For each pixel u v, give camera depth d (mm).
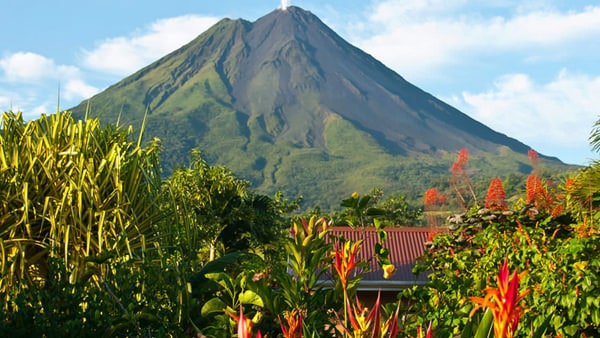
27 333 6758
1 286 8203
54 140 9180
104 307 7074
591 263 7316
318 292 5469
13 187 8836
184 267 7762
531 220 11406
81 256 8508
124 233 8023
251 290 5355
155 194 9406
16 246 8484
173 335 7129
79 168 8773
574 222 11297
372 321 3227
